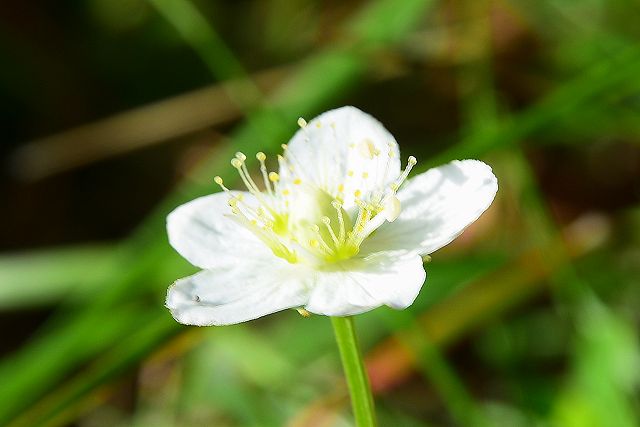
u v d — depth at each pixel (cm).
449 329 21
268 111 22
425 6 23
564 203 23
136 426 22
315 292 18
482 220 23
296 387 21
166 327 20
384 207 18
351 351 17
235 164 18
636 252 22
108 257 22
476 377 22
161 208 22
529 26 23
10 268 22
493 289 21
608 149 23
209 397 21
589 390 20
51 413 19
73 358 21
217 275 18
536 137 22
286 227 18
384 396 21
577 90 21
